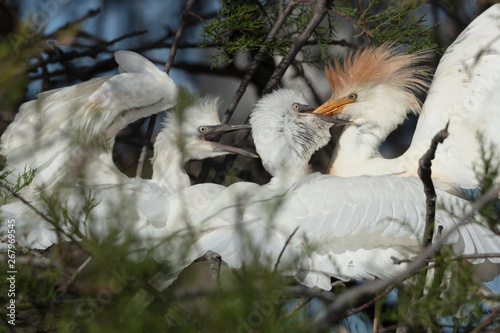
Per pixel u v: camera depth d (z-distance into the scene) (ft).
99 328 17.54
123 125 37.14
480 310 21.76
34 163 32.60
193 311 18.24
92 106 35.22
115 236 19.97
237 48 38.68
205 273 27.27
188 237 24.06
